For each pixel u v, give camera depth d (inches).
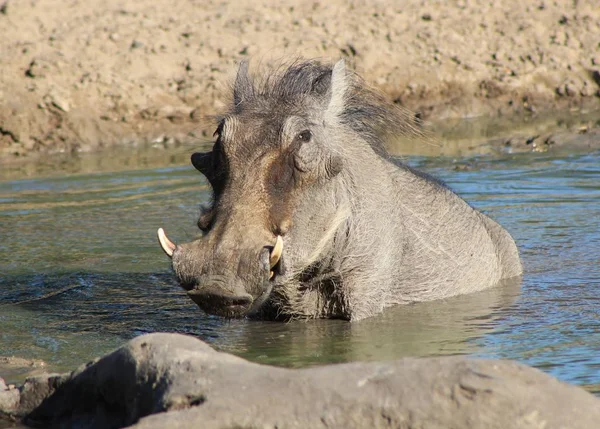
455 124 2802.7
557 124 2706.7
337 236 1115.9
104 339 1071.6
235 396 661.3
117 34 2989.7
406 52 3129.9
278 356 1000.2
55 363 978.7
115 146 2568.9
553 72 3112.7
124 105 2714.1
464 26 3287.4
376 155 1225.4
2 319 1162.0
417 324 1123.3
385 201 1187.3
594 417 639.8
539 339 1028.5
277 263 1011.9
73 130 2591.0
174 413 650.2
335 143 1127.6
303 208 1055.6
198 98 2768.2
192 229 1631.4
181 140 2588.6
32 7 3095.5
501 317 1140.5
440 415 639.8
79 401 772.0
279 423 644.7
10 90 2655.0
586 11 3373.5
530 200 1812.3
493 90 3026.6
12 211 1829.5
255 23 3161.9
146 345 741.9
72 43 2915.8
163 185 2038.6
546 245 1499.8
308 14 3265.3
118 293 1285.7
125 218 1739.7
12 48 2856.8
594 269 1360.7
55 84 2704.2
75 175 2191.2
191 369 698.8
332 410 648.4
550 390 654.5
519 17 3346.5
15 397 799.1
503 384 652.1
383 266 1177.4
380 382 663.1
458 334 1068.5
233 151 1031.6
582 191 1875.0
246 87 1151.0
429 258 1262.3
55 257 1481.3
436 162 2225.6
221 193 1018.7
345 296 1147.3
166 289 1304.1
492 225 1425.9
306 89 1130.7
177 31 3068.4
